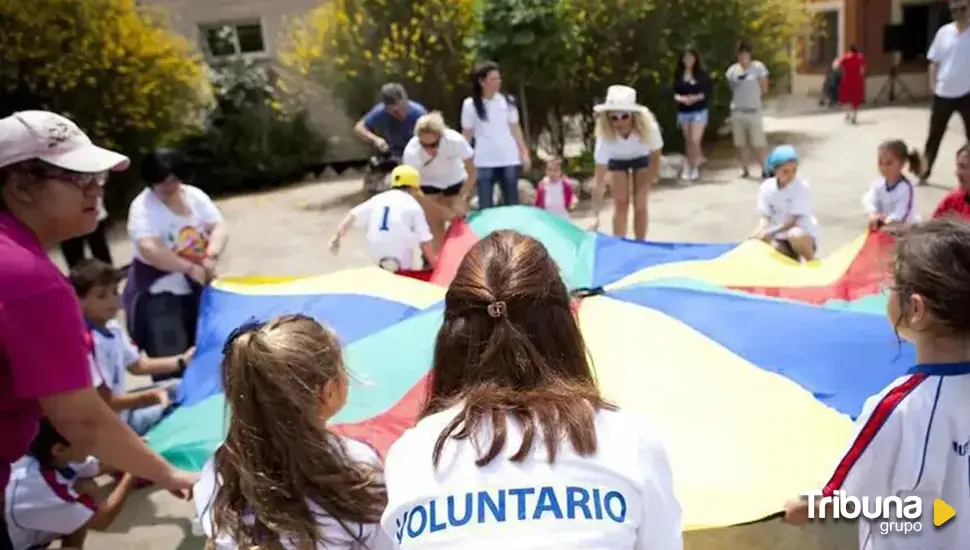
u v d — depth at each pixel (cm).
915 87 2264
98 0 1207
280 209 1243
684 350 376
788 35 1496
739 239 869
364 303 468
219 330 460
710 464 317
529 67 1195
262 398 212
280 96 1497
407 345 414
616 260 531
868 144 1416
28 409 254
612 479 160
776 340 396
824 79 2373
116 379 434
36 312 239
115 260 1018
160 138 1293
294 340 217
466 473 162
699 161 1206
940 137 997
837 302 459
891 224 604
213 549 214
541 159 1368
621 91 729
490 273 180
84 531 363
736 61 1410
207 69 1446
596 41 1339
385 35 1304
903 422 213
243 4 1513
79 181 256
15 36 1162
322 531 210
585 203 1091
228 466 215
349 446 227
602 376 363
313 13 1394
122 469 270
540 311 178
